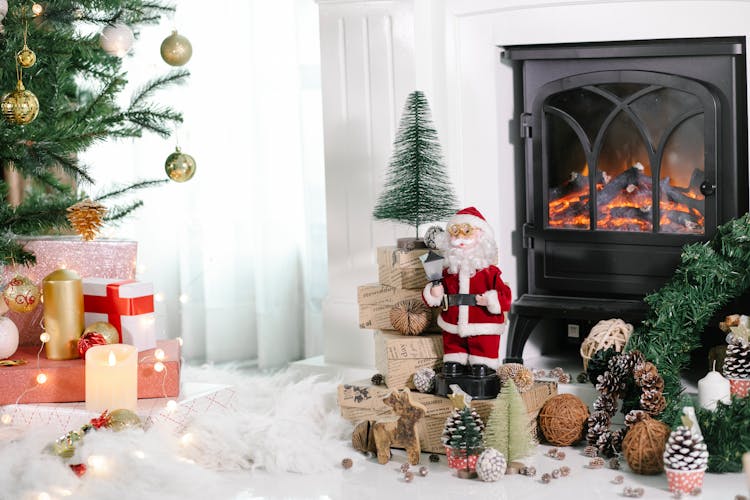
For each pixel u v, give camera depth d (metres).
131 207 3.29
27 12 2.94
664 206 3.09
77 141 2.97
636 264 3.13
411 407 2.65
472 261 2.74
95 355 2.67
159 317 4.18
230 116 4.02
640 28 3.05
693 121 3.03
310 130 3.95
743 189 3.01
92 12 3.12
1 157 2.97
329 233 3.49
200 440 2.65
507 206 3.37
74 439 2.49
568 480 2.50
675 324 2.85
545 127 3.22
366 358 3.45
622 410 2.80
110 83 3.11
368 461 2.70
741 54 2.95
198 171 4.06
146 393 2.78
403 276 2.85
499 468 2.50
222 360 4.11
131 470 2.42
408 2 3.32
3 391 2.76
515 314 3.26
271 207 3.94
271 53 3.92
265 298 3.96
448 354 2.75
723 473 2.52
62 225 3.03
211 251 4.06
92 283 2.90
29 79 3.11
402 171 2.95
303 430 2.72
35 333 3.04
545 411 2.78
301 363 3.53
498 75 3.31
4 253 2.90
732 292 2.88
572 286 3.22
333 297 3.50
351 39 3.40
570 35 3.15
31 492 2.34
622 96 3.12
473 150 3.34
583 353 3.01
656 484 2.46
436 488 2.47
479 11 3.26
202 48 4.00
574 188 3.22
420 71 3.34
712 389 2.69
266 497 2.42
